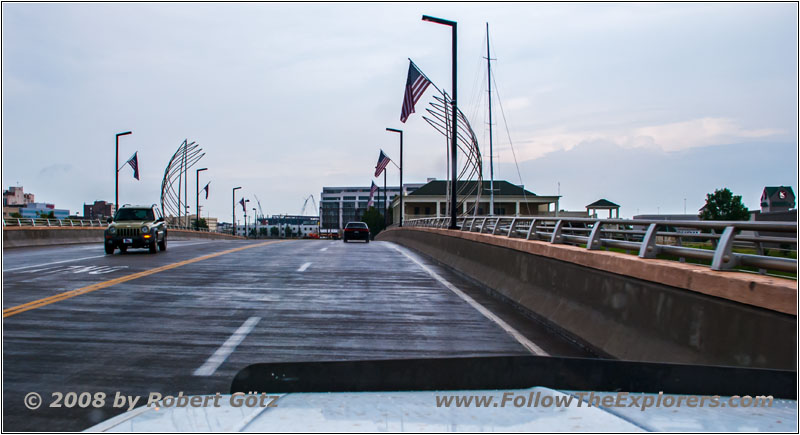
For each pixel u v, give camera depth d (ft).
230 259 63.93
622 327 20.43
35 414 13.71
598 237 26.17
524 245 33.60
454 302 33.99
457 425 5.47
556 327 25.59
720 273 15.40
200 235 231.50
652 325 18.56
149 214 76.43
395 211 334.03
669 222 19.72
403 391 6.61
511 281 35.27
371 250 92.17
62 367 18.24
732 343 14.44
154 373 17.62
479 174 105.70
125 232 71.51
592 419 5.61
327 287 39.86
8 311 28.48
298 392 6.71
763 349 13.28
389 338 23.50
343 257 70.69
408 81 89.25
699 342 15.85
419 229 95.14
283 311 29.66
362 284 42.04
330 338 23.29
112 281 41.14
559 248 27.66
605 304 22.25
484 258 44.24
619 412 5.92
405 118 89.76
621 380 6.57
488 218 57.67
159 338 22.82
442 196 276.82
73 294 34.47
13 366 18.31
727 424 5.64
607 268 22.15
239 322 26.50
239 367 18.45
